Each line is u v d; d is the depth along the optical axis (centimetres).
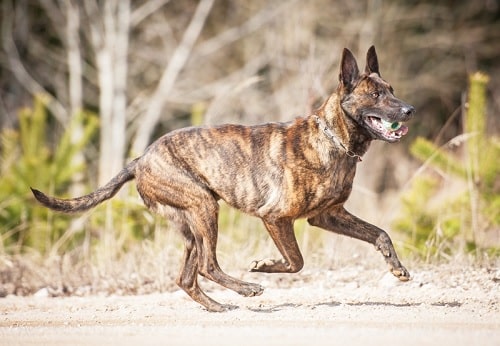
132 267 1254
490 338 773
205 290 1141
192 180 982
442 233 1283
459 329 816
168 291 1154
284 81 2531
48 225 1454
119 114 2652
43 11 2966
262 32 2948
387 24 2934
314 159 958
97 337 825
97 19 2725
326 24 2852
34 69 2952
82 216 1455
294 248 975
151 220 1408
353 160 977
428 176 1447
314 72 1609
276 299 1049
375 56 1016
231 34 2823
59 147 1592
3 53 2884
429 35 3041
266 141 984
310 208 966
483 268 1136
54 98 3011
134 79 2988
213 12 3019
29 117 1659
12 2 2919
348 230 991
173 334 829
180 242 1341
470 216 1336
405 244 1255
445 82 3059
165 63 2920
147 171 995
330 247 1282
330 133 960
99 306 1036
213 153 987
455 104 3058
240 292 970
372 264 1209
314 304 993
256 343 769
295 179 959
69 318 950
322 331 820
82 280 1230
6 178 1538
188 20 2992
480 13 3161
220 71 2978
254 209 984
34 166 1541
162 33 2909
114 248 1353
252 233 1404
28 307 1056
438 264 1196
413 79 3050
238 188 982
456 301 971
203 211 983
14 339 828
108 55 2648
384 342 763
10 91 2908
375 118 966
